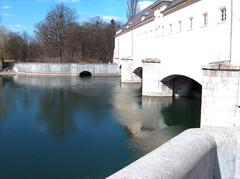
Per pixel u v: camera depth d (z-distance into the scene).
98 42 101.31
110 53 101.44
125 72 64.62
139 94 47.09
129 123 28.62
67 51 98.62
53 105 38.16
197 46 28.55
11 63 91.19
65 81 67.94
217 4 24.62
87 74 83.56
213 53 25.36
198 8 28.19
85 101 40.97
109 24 109.06
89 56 100.50
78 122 29.03
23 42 102.12
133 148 21.28
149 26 47.47
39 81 67.44
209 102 21.58
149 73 42.38
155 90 42.44
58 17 97.19
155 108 35.59
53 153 20.27
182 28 32.25
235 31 22.06
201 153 3.63
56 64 82.81
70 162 18.61
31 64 84.50
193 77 29.56
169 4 39.59
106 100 41.69
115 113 33.06
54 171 17.28
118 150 20.80
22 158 19.36
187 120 29.75
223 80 20.98
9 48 97.62
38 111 34.50
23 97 44.56
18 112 33.91
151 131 25.91
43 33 98.50
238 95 20.78
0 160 19.03
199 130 4.35
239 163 4.32
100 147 21.50
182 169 3.10
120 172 2.73
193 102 39.03
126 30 69.50
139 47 55.94
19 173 17.08
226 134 4.33
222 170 4.32
